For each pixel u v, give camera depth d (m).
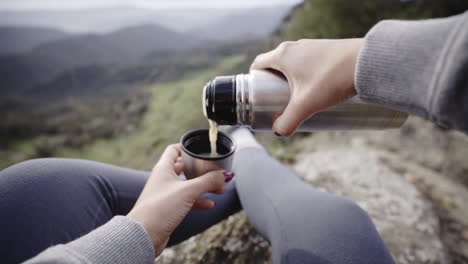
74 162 0.97
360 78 0.57
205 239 1.50
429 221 1.60
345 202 0.88
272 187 1.07
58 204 0.81
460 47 0.39
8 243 0.72
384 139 2.80
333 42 0.71
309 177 2.04
